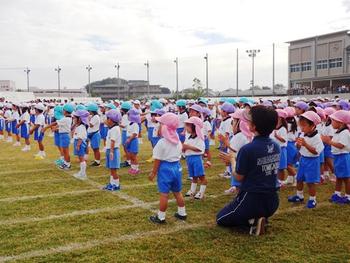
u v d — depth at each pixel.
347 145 7.15
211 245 5.29
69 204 7.32
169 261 4.78
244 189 5.59
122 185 8.97
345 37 57.84
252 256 4.93
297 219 6.39
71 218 6.46
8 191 8.34
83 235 5.66
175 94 74.25
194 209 7.01
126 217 6.53
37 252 5.04
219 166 11.52
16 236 5.60
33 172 10.60
